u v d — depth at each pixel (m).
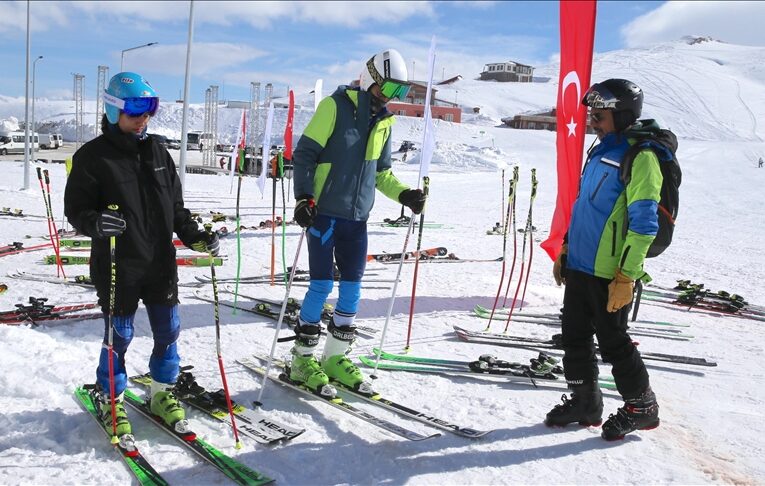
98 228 2.28
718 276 8.16
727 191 21.94
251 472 2.48
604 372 4.00
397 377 3.75
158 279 2.67
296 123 65.50
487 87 116.12
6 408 2.98
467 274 7.50
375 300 5.90
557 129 4.67
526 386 3.69
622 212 2.79
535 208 17.92
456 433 2.93
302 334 3.36
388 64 3.12
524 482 2.53
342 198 3.24
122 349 2.68
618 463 2.72
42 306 4.55
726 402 3.55
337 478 2.51
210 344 4.19
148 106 2.44
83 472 2.42
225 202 16.28
